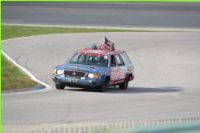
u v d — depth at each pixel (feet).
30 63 246.27
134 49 296.51
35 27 339.16
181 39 330.75
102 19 394.73
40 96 161.38
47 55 269.03
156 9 450.71
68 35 320.91
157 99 167.63
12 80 190.08
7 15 392.06
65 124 119.03
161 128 76.64
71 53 278.26
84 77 172.96
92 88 178.40
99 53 182.91
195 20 410.11
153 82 225.15
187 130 77.51
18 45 285.84
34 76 214.48
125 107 147.64
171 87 209.46
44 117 127.13
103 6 455.63
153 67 262.26
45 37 311.47
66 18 392.88
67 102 151.23
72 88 185.68
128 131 75.66
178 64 272.10
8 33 314.55
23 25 345.51
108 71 177.47
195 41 327.26
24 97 158.20
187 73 253.85
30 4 451.53
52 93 168.96
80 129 112.16
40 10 422.41
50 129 111.65
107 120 126.21
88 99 158.92
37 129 111.45
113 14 416.46
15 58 253.24
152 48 301.63
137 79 232.12
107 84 178.60
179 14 430.61
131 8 449.48
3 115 128.16
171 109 148.05
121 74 187.21
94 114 134.10
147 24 382.83
